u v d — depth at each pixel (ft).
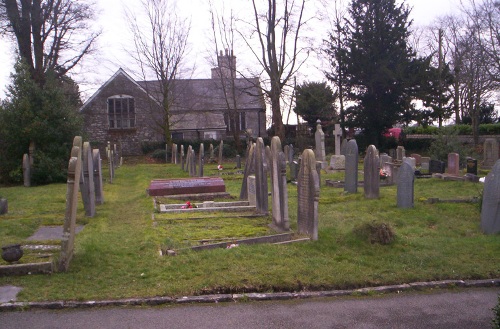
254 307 21.27
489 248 28.89
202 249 29.17
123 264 25.95
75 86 126.72
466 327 19.22
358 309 21.15
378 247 28.71
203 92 162.81
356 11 126.93
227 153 136.36
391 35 120.88
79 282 23.22
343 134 136.15
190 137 161.38
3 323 19.26
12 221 38.52
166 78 135.03
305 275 24.30
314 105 138.92
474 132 114.01
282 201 35.06
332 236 30.96
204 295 22.22
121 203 52.16
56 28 91.30
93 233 34.32
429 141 127.54
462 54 123.03
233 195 56.18
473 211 40.68
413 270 25.38
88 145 42.32
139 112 151.64
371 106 125.49
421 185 60.13
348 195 51.62
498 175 32.83
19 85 74.74
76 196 26.18
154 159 138.62
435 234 33.42
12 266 23.93
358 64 122.93
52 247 30.19
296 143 134.62
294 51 115.14
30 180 71.41
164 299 21.56
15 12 83.82
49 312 20.43
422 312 20.81
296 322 19.74
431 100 121.39
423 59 123.95
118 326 19.15
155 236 32.83
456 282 24.08
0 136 73.97
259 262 26.00
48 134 73.41
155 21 131.75
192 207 46.39
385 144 129.90
